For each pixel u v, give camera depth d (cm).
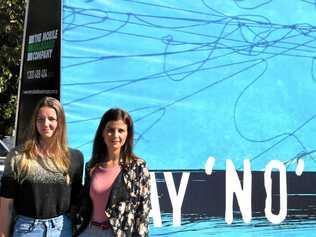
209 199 354
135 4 355
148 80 350
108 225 246
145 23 355
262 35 380
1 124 793
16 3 747
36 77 384
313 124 384
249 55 375
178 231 346
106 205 247
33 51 394
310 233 375
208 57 365
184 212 348
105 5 349
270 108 375
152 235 340
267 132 372
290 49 386
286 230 371
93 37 343
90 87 338
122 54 347
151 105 348
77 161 255
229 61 369
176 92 354
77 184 256
